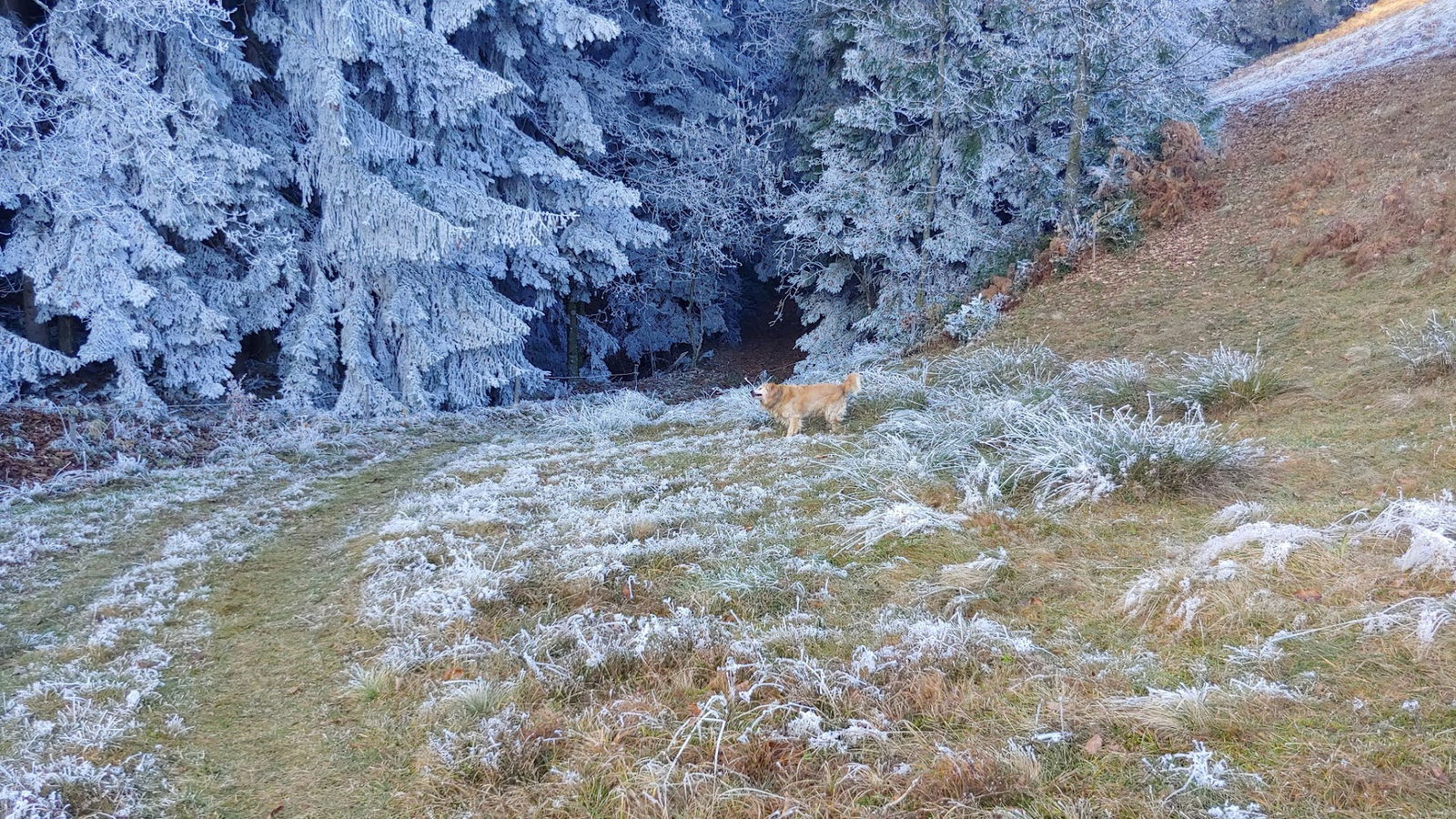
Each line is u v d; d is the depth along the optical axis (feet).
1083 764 9.30
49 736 11.49
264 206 34.50
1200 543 14.55
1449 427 17.04
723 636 13.24
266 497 24.03
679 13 49.29
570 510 20.38
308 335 36.11
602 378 57.67
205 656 14.21
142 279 32.14
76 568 18.43
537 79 45.21
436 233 34.06
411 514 21.20
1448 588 11.40
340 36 32.12
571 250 47.37
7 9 30.09
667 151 57.06
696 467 24.18
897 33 46.80
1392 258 28.55
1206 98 50.29
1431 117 41.16
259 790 10.44
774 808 9.19
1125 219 42.01
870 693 11.11
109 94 29.40
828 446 24.89
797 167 57.82
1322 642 10.89
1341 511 14.53
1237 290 32.42
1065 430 19.66
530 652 13.10
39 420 28.84
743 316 77.15
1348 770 8.56
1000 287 42.88
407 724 11.64
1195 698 9.95
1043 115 46.65
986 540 16.21
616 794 9.59
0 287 35.81
